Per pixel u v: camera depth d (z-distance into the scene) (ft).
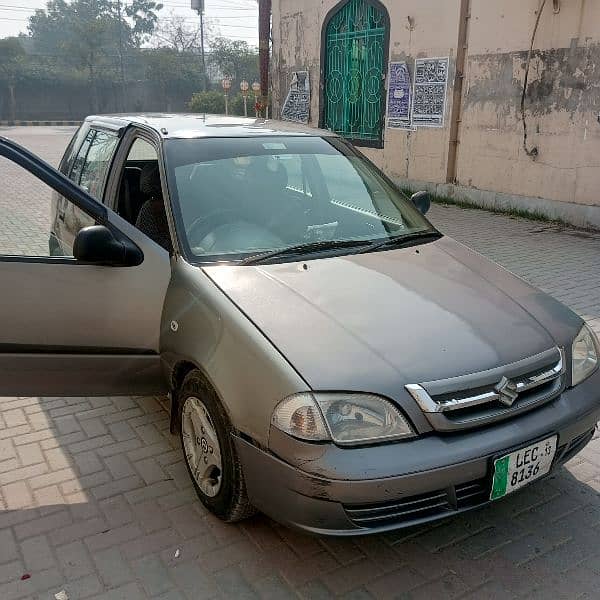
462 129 34.24
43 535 9.57
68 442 12.05
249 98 103.86
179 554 9.16
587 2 27.35
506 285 10.62
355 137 41.60
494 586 8.58
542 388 8.82
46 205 12.39
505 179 32.48
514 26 30.55
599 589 8.52
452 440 7.91
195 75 159.02
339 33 41.57
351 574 8.80
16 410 13.26
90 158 14.62
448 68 34.14
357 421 7.74
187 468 10.43
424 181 36.88
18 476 11.02
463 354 8.43
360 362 8.08
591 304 19.65
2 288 10.11
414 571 8.85
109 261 9.91
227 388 8.50
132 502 10.30
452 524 9.73
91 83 152.25
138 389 10.90
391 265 10.62
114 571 8.87
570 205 29.55
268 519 9.83
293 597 8.41
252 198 11.55
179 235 10.52
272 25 48.21
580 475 10.93
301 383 7.85
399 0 36.35
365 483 7.50
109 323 10.34
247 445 8.27
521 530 9.61
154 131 12.39
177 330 9.77
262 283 9.59
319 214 11.97
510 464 8.16
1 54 146.72
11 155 10.07
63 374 10.61
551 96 29.50
